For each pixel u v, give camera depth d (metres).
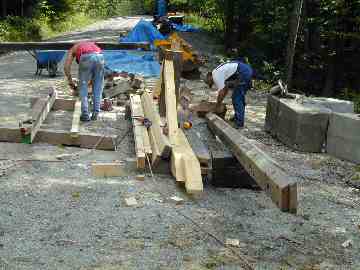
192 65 15.38
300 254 4.80
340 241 5.13
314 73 20.14
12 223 5.05
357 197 6.47
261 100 13.55
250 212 5.71
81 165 6.87
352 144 7.95
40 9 36.31
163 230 5.09
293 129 8.58
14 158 6.99
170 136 6.96
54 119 9.43
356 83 19.16
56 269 4.27
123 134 8.59
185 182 6.04
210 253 4.69
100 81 9.30
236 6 27.20
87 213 5.38
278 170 5.00
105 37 30.92
